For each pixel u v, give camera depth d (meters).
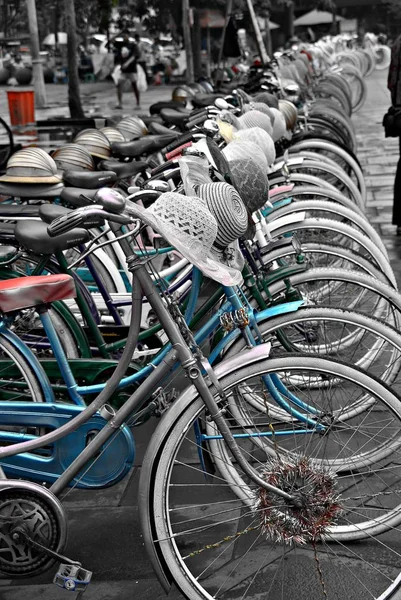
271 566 2.97
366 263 3.91
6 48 31.19
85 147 4.85
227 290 2.84
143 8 31.30
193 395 2.61
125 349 2.70
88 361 3.26
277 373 2.78
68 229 2.46
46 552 2.70
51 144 11.91
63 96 24.84
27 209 3.96
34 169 4.10
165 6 32.12
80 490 3.57
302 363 2.65
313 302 4.12
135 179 5.04
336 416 3.06
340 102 11.36
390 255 6.80
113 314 4.06
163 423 2.61
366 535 2.98
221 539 3.13
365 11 58.75
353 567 2.93
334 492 2.73
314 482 2.71
